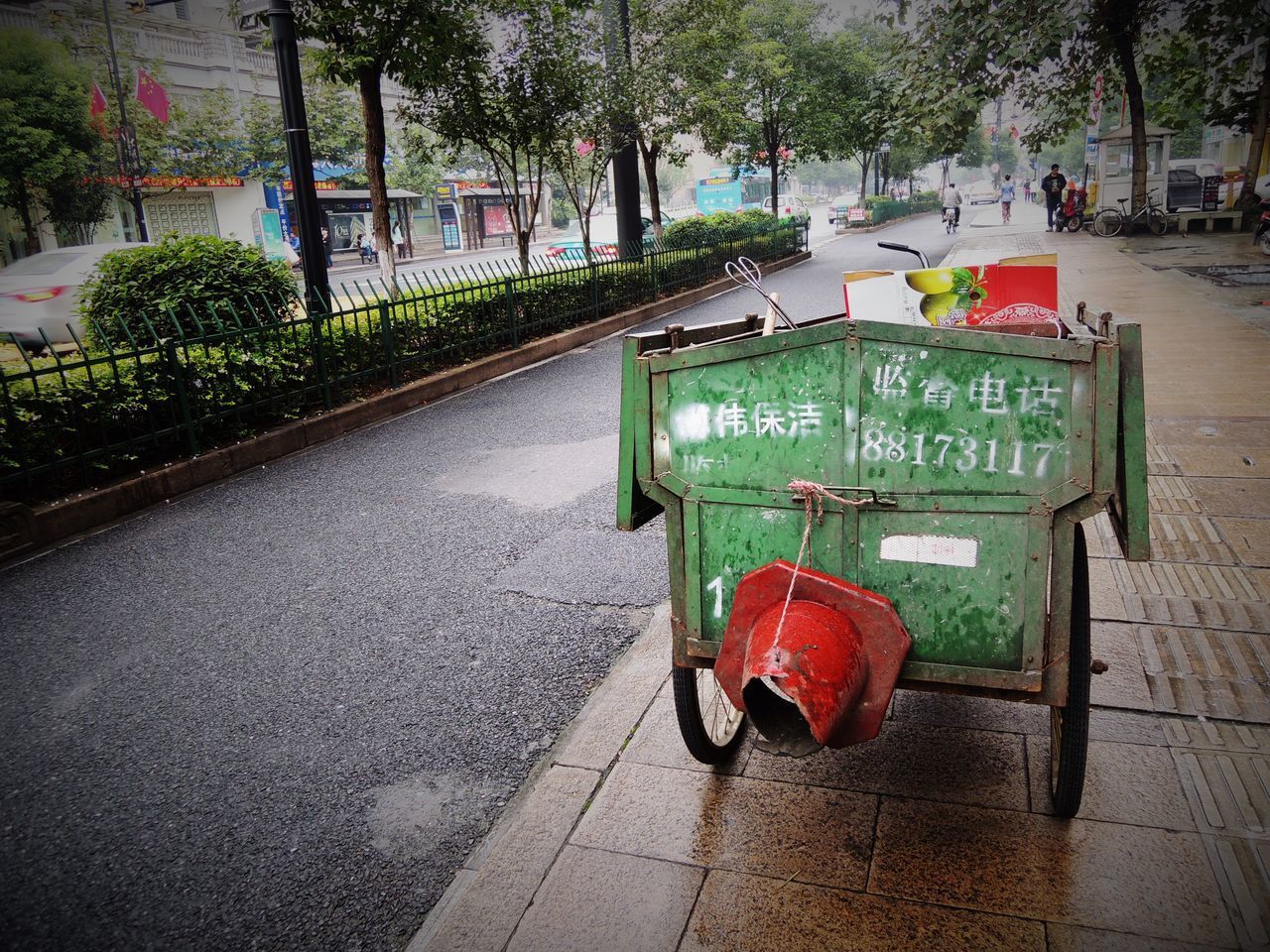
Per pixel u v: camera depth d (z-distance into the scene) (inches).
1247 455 223.9
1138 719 125.6
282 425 314.0
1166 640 144.9
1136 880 98.0
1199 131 1509.6
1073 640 99.8
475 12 477.4
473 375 407.2
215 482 280.7
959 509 93.5
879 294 130.6
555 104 511.2
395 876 111.3
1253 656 138.6
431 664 161.6
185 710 151.1
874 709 93.2
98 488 250.5
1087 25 806.5
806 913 96.7
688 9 608.1
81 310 322.3
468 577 198.4
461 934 97.9
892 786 116.3
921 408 92.8
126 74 1066.1
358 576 202.1
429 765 133.1
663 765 124.5
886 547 96.5
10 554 222.8
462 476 271.6
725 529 103.0
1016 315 127.3
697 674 117.2
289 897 108.4
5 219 1008.9
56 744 143.3
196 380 283.7
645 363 102.7
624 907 99.6
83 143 948.6
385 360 368.8
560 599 185.2
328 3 376.5
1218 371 302.8
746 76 868.6
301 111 364.5
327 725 144.6
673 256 631.2
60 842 120.1
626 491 109.1
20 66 891.4
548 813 116.0
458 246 1742.1
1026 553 92.7
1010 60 661.9
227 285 323.3
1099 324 102.8
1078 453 89.4
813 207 3314.5
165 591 200.1
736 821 111.8
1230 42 772.6
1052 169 995.9
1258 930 90.8
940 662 97.4
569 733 138.9
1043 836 105.3
